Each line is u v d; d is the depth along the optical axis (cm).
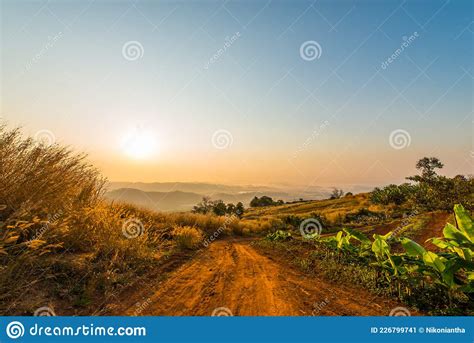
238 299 586
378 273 715
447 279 536
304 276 822
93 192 910
